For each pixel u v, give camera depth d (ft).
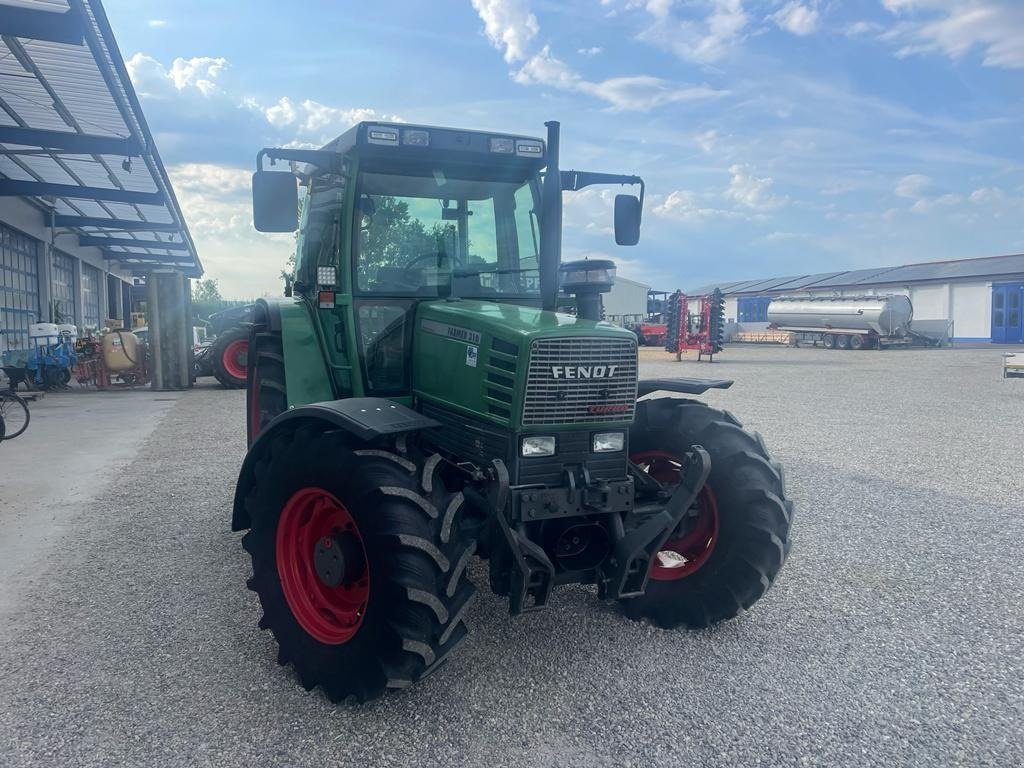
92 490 21.57
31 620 12.63
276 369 16.70
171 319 49.67
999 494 20.93
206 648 11.57
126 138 45.03
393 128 12.32
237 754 8.79
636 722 9.46
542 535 10.54
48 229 70.23
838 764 8.59
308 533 10.83
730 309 176.86
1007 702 9.98
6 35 30.09
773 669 10.88
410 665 9.30
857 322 106.93
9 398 30.32
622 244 14.15
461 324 11.37
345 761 8.65
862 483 22.24
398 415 10.25
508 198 13.94
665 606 12.23
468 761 8.64
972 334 126.31
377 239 12.94
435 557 9.34
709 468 10.79
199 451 27.35
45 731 9.28
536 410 10.27
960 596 13.62
